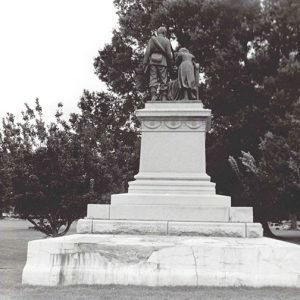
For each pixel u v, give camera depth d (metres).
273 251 9.21
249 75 27.17
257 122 27.00
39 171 18.03
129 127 35.03
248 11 27.44
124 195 11.76
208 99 28.20
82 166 18.33
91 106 36.53
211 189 12.09
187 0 27.55
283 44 27.53
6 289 8.69
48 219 18.77
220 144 28.06
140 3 32.44
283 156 23.38
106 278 9.23
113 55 33.00
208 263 9.18
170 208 11.20
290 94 25.55
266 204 26.91
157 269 9.19
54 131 18.66
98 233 10.92
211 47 28.16
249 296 7.98
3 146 18.28
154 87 13.44
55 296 7.95
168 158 12.55
